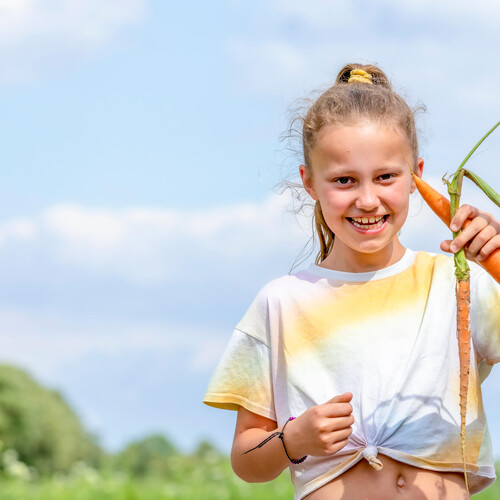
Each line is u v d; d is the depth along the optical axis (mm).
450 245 3396
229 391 3826
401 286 3697
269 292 3867
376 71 4117
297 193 4180
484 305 3621
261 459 3545
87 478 12711
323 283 3785
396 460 3475
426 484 3449
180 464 14891
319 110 3684
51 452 40344
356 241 3572
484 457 3561
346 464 3486
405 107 3719
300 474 3590
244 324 3871
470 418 3549
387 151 3545
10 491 12078
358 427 3518
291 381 3670
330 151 3580
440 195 3537
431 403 3510
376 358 3574
